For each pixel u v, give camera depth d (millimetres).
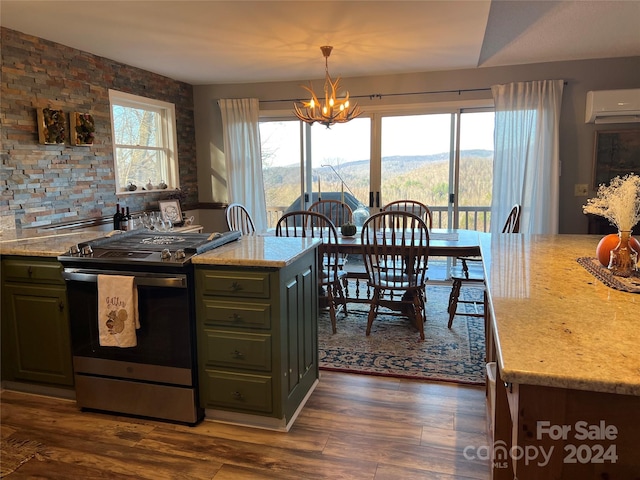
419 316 3471
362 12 2990
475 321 3896
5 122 3236
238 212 4594
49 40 3559
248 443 2215
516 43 4117
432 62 4430
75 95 3832
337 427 2334
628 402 1003
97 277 2326
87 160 3979
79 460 2105
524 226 4695
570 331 1238
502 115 4641
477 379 2820
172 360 2342
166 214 4871
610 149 4531
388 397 2627
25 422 2436
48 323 2615
